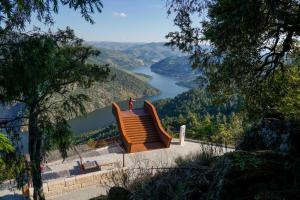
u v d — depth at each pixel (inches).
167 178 167.6
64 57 394.9
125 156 661.9
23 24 250.7
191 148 713.0
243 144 214.8
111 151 700.7
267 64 278.2
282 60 307.7
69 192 511.2
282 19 211.6
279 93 318.7
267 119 207.3
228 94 336.8
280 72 316.5
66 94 452.8
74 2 180.4
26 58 280.2
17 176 410.6
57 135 435.8
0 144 193.5
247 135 217.8
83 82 451.5
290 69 322.7
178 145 735.7
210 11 236.2
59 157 657.0
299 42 302.2
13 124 397.1
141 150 698.8
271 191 112.2
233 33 221.1
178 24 270.2
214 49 275.0
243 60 269.9
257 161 124.8
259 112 330.0
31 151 438.9
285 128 181.0
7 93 332.8
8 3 172.7
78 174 572.1
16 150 382.9
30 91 372.2
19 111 410.0
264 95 309.1
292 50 310.7
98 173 532.4
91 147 729.0
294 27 224.7
